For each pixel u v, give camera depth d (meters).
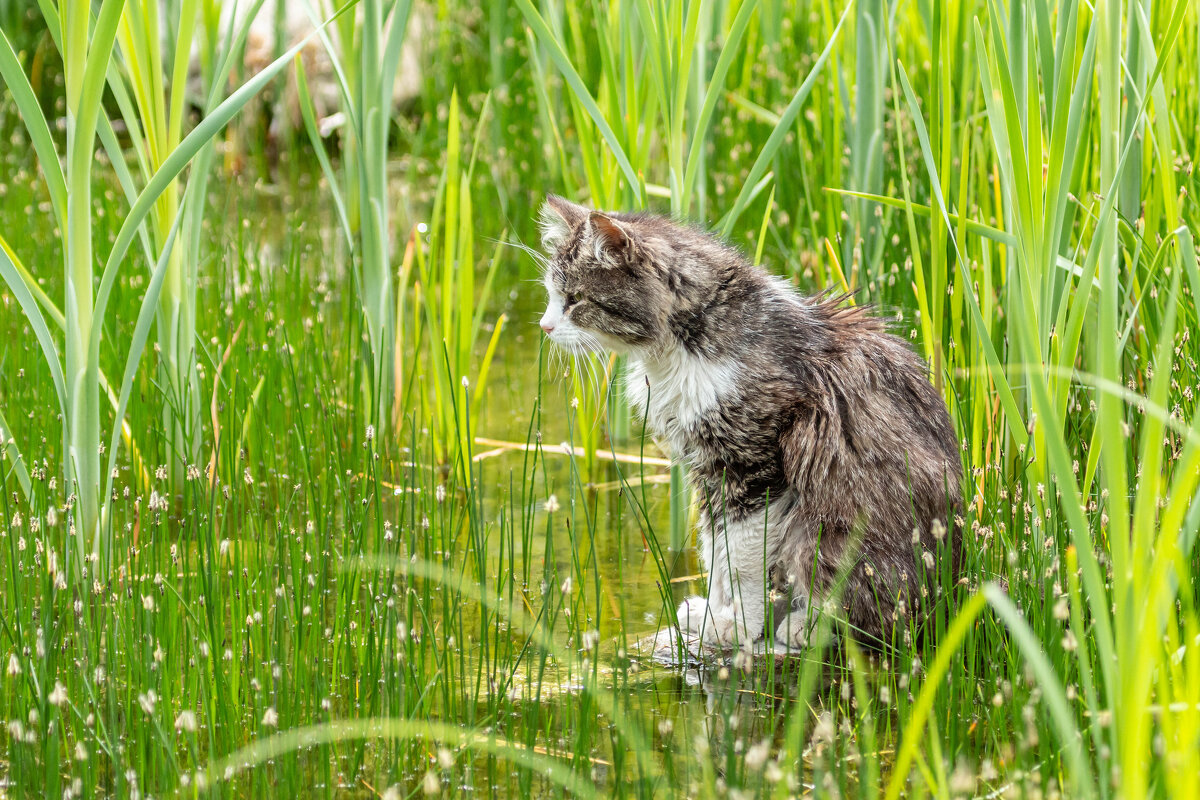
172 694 3.19
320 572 3.55
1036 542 3.49
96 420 3.60
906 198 3.99
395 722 2.87
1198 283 2.79
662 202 6.82
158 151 4.33
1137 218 4.21
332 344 5.67
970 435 4.23
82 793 2.79
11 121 10.19
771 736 3.02
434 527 4.24
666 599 4.03
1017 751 2.87
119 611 3.41
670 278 3.71
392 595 3.42
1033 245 3.49
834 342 3.74
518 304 7.37
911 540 3.58
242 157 9.49
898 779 2.24
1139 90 3.98
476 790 2.91
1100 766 2.43
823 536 3.61
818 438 3.58
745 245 6.57
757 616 3.78
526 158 8.42
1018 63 3.66
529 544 3.83
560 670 3.56
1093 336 3.98
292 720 3.10
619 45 4.93
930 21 4.50
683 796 2.86
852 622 3.61
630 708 3.29
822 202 5.80
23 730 2.95
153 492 3.62
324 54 9.62
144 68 4.22
